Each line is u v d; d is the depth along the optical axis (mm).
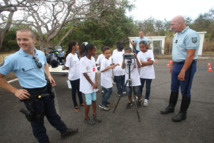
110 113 3111
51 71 4340
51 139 2324
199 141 2174
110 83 3086
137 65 3096
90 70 2539
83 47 2516
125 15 15188
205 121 2686
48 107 1995
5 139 2359
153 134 2373
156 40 13227
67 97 4066
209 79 5375
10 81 5598
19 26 6340
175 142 2176
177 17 2512
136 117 2916
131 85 2924
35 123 1887
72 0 7000
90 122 2701
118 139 2283
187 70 2564
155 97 3879
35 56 1822
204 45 15680
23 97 1662
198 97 3754
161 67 8266
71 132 2395
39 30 8742
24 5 4320
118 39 15219
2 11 4254
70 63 3055
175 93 2941
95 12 10016
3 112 3244
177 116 2729
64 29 13641
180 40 2586
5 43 18500
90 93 2600
